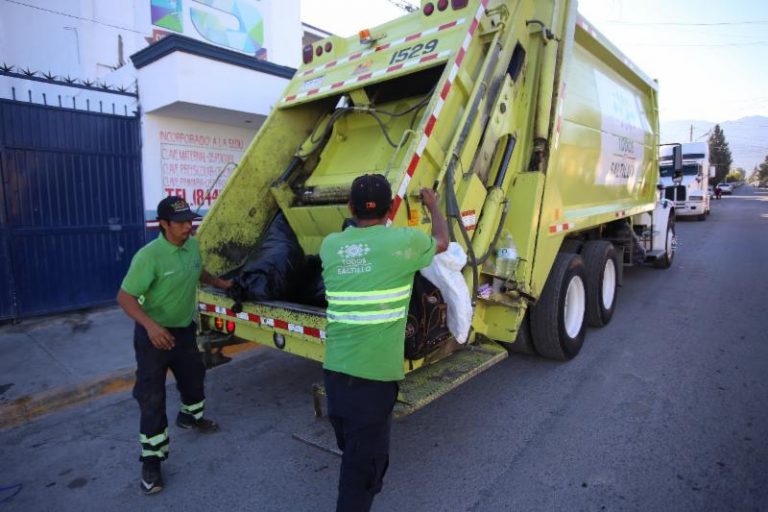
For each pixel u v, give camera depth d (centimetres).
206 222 448
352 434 240
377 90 461
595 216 602
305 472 339
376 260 239
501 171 414
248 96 734
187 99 662
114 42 966
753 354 516
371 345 238
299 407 436
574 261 509
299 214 454
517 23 428
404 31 437
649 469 323
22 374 488
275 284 406
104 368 503
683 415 392
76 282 674
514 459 342
